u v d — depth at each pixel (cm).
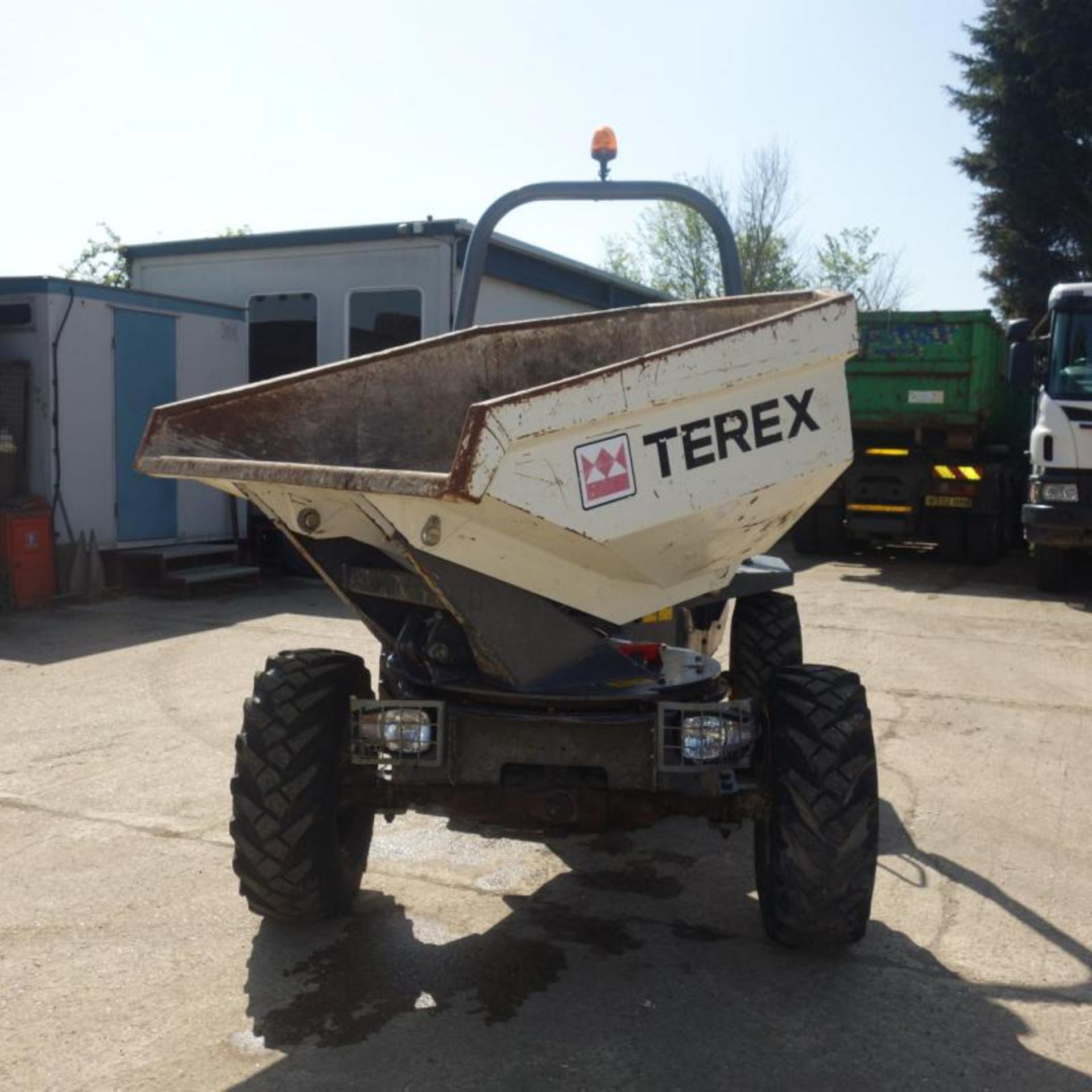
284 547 1284
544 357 480
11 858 471
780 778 368
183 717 691
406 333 1209
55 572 1074
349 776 391
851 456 374
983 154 3338
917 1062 329
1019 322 1171
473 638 360
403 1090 312
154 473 376
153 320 1157
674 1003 360
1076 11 3084
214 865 466
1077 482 1167
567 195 534
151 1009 353
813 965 388
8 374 1048
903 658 885
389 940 402
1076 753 643
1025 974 383
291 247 1260
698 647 525
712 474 350
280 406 436
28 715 693
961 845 505
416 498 323
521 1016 352
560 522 328
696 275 3475
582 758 368
